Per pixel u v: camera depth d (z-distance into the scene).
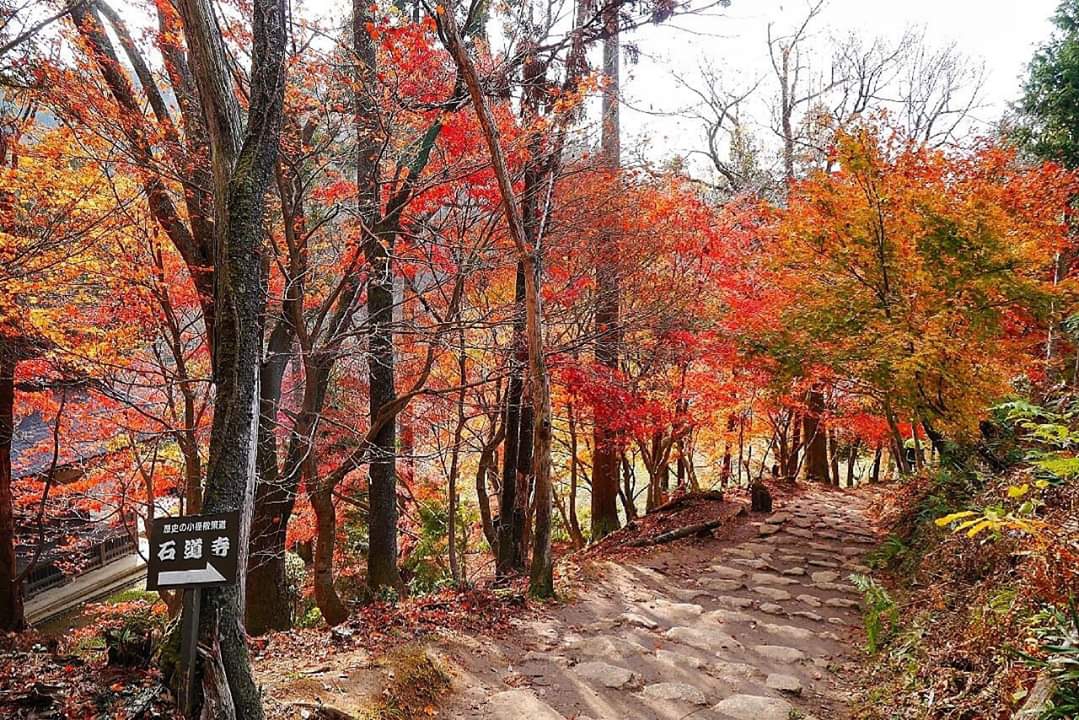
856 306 8.91
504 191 7.00
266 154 3.67
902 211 8.39
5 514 9.58
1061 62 12.43
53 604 13.68
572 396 10.76
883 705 4.74
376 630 6.00
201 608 3.31
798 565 9.39
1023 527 3.63
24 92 6.61
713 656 6.02
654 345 10.54
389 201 8.14
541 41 8.80
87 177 7.09
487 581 9.77
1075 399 6.87
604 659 5.74
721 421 14.23
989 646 4.28
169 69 6.99
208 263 7.92
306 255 8.28
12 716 3.43
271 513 8.19
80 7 6.77
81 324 8.36
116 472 11.33
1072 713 3.09
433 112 7.75
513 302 9.40
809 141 18.56
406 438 12.34
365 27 6.93
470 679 5.20
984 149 9.41
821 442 18.17
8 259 6.85
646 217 10.21
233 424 3.46
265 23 3.69
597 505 13.65
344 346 9.27
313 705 4.04
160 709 3.25
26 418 13.57
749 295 10.83
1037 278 8.76
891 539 9.37
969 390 7.78
